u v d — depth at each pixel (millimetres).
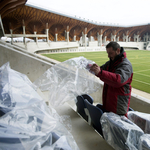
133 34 68125
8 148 562
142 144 1278
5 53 4484
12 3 16125
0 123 645
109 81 1608
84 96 2416
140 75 11602
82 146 1637
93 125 2236
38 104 877
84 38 51594
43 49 39906
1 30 16656
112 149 1600
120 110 1784
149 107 2646
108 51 1781
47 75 2098
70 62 2096
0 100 829
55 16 39125
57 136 709
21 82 1157
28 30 44469
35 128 698
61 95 2023
